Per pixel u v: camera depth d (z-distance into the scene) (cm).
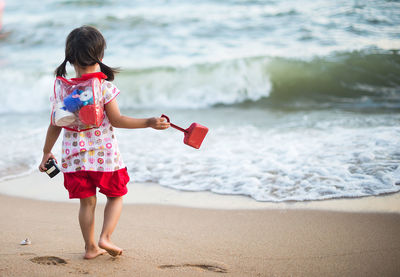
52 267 239
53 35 1258
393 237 271
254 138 550
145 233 296
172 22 1231
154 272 232
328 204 333
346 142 485
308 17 1101
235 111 785
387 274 225
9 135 612
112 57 1022
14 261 248
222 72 904
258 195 362
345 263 239
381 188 353
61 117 221
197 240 281
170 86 904
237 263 244
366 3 1069
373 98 812
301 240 274
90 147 232
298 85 872
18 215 339
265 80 885
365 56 856
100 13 1388
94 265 242
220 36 1102
